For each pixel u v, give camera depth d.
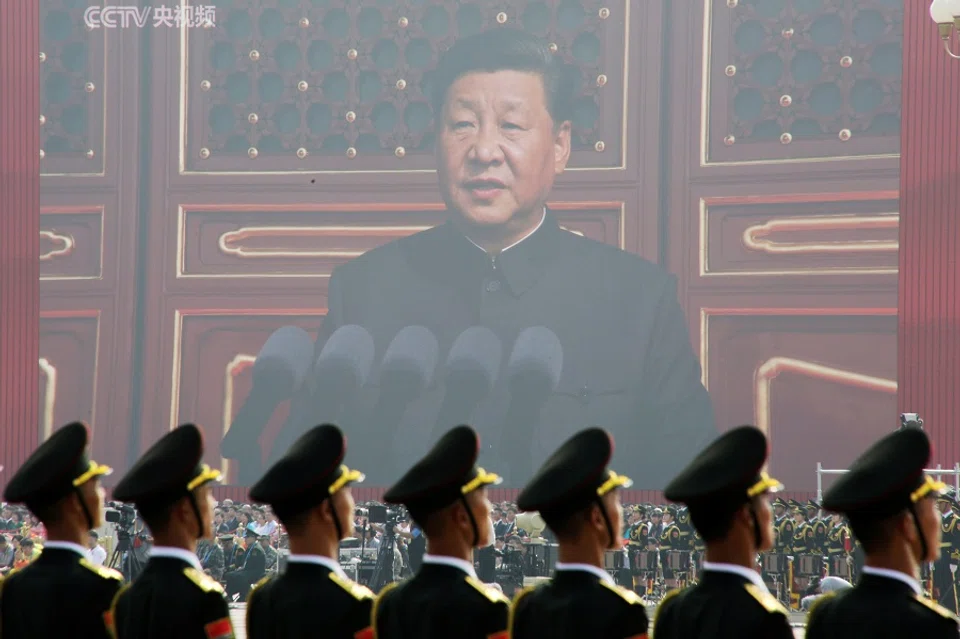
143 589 9.01
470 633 8.43
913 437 7.64
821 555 35.56
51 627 9.20
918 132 46.28
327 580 8.84
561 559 8.54
